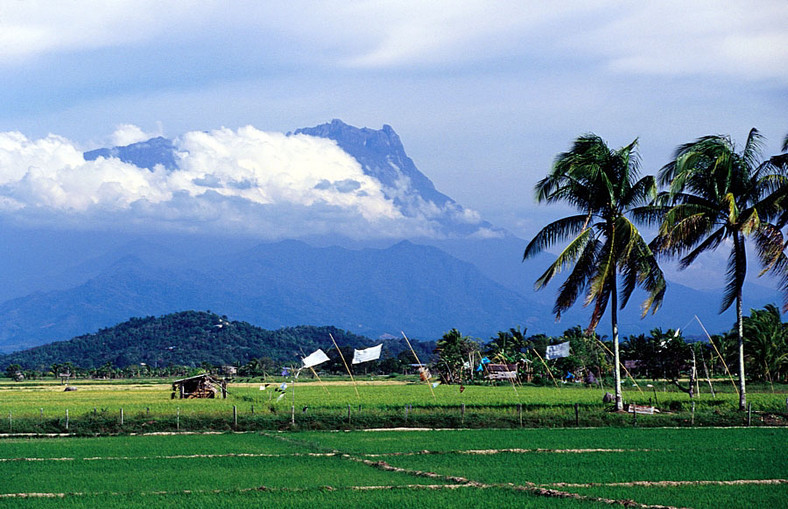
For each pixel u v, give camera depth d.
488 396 95.00
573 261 68.00
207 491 37.50
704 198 69.62
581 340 164.38
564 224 70.31
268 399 94.81
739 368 70.94
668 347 156.50
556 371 159.75
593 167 66.56
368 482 39.69
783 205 66.88
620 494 35.97
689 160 65.56
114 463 46.06
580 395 95.94
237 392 122.44
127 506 34.25
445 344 195.62
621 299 73.44
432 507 33.81
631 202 70.12
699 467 42.91
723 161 66.00
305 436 58.81
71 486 38.78
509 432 60.62
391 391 114.94
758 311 132.88
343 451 50.09
